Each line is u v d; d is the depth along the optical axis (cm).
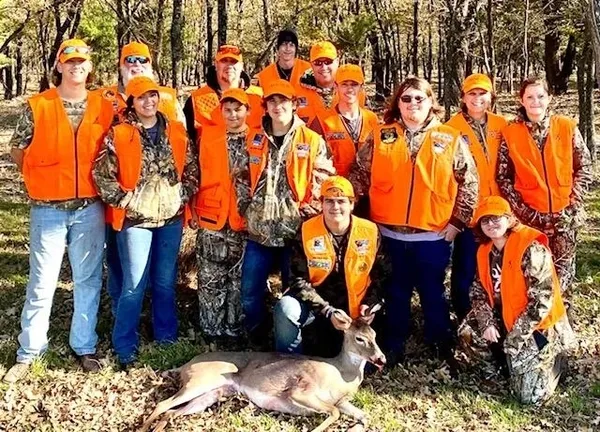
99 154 539
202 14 2400
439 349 584
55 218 541
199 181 589
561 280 584
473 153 582
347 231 530
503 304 525
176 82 1322
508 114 1162
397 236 552
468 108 588
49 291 555
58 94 533
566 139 567
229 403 508
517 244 516
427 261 554
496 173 586
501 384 550
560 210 571
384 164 543
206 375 501
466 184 540
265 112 581
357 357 500
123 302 565
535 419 500
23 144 530
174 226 577
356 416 489
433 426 489
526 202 578
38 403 506
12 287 746
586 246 888
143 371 553
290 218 552
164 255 581
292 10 1526
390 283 566
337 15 1764
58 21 1667
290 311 530
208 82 632
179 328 642
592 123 1414
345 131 609
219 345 611
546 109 571
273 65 736
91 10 2061
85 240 552
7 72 3794
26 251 885
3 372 550
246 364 519
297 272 542
